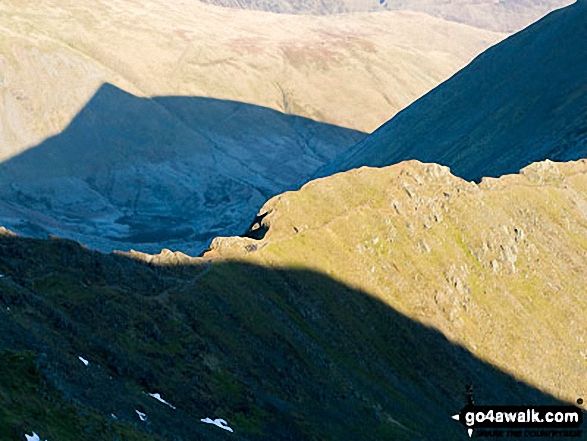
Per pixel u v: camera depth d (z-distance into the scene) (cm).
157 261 11812
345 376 11394
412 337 13788
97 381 6894
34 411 5016
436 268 15812
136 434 5788
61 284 9400
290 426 9025
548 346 15975
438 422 11969
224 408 8481
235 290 11750
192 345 9438
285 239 14125
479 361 14438
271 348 10731
